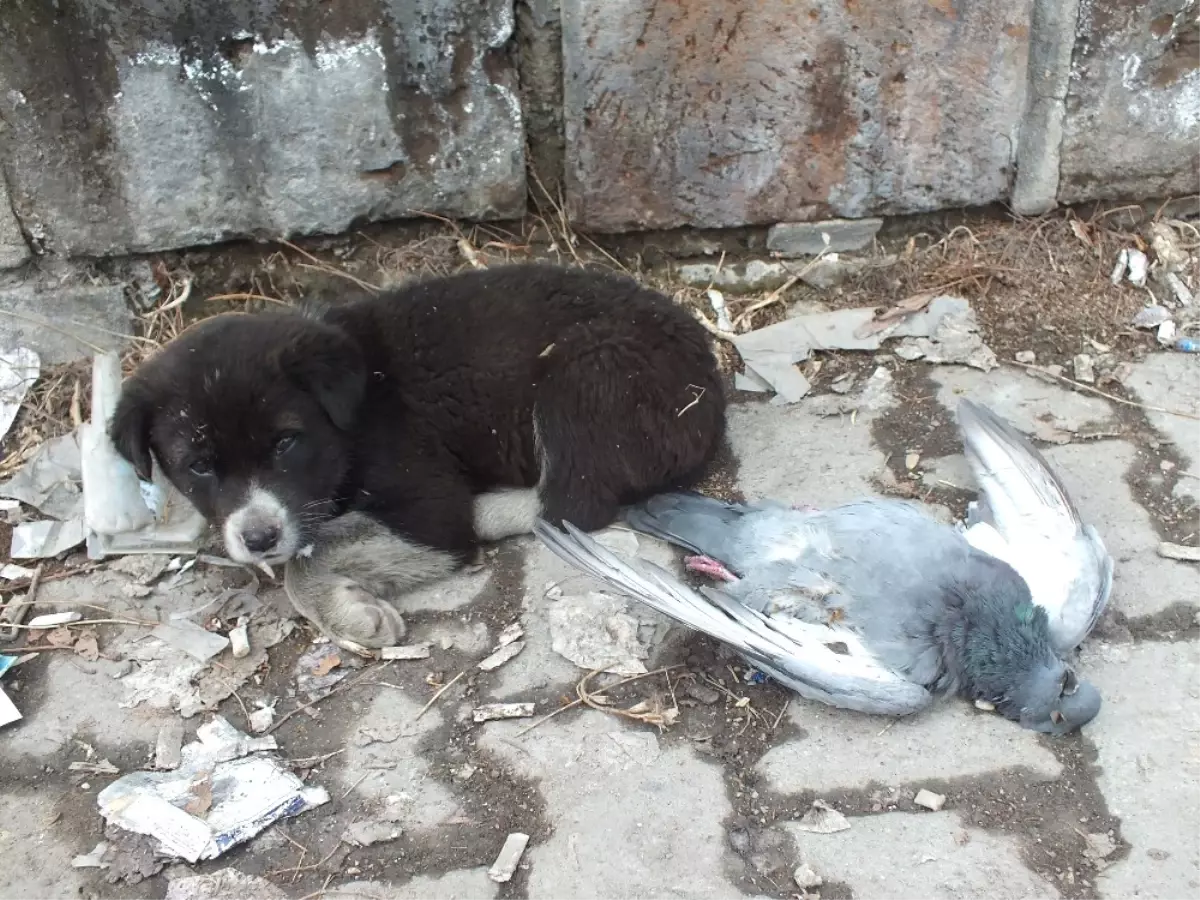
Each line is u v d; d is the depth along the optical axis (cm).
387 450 118
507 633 114
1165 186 141
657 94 135
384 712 109
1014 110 137
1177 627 112
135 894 100
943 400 130
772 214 141
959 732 106
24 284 135
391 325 122
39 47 127
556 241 142
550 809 103
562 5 131
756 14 132
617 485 120
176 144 133
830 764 105
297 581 116
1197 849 100
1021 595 106
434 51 133
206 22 129
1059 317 138
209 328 118
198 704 110
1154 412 128
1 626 115
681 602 105
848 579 107
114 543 121
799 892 99
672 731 107
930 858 100
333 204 138
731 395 132
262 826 103
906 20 132
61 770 106
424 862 101
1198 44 135
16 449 131
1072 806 102
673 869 100
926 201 141
